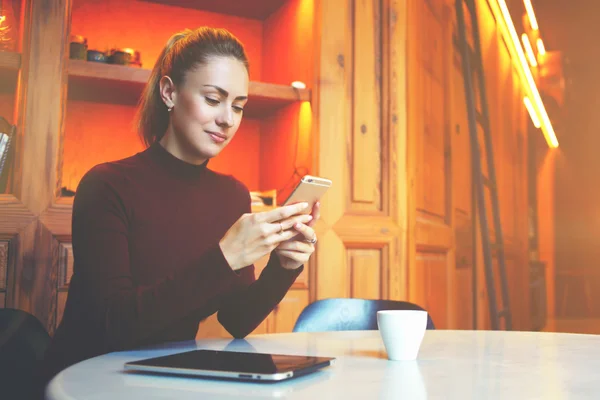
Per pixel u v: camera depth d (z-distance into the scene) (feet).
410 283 9.09
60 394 2.12
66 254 7.09
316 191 3.80
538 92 19.77
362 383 2.35
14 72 7.13
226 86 4.58
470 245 13.33
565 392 2.20
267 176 9.57
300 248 4.06
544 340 3.88
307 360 2.64
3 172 6.87
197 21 9.60
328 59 8.74
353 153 8.83
